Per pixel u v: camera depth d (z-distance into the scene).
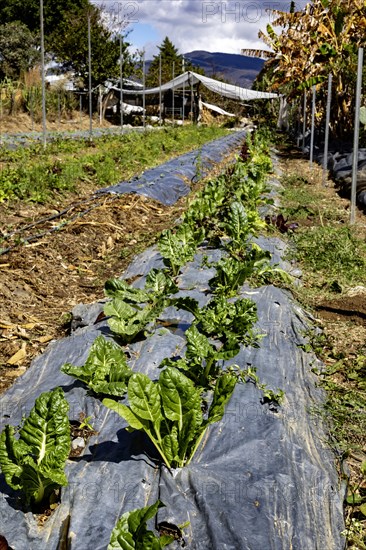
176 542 2.74
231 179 11.73
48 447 2.97
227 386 3.24
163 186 12.17
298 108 27.25
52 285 6.86
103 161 15.30
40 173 11.45
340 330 5.57
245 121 49.06
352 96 21.38
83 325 5.46
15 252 7.45
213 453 3.36
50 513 2.95
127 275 7.15
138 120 42.38
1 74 35.16
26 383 4.43
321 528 3.01
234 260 5.78
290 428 3.71
